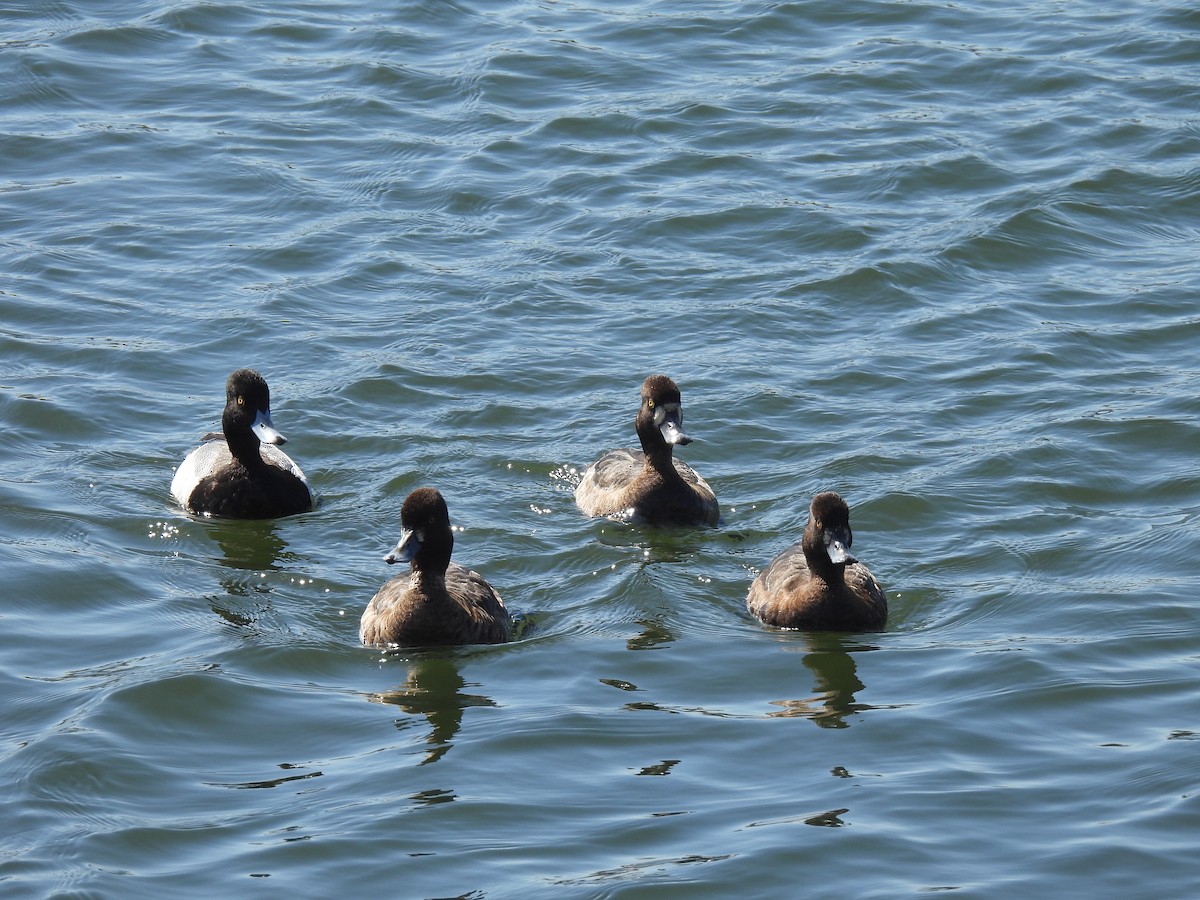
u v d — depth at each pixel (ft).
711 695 49.42
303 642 52.49
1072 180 91.81
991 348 75.77
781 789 43.80
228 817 42.39
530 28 113.19
